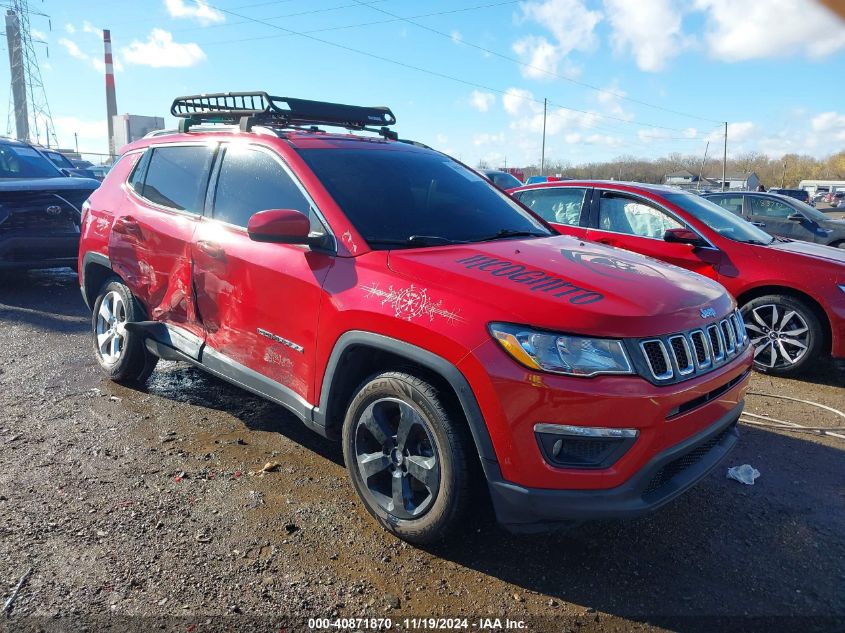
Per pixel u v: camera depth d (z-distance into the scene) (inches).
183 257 161.5
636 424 99.0
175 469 143.6
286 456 151.6
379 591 105.7
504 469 102.3
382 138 172.7
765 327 224.4
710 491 140.9
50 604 99.8
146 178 186.7
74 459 147.3
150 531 119.6
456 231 141.4
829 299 209.0
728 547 119.9
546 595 105.8
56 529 119.3
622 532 124.4
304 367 130.9
